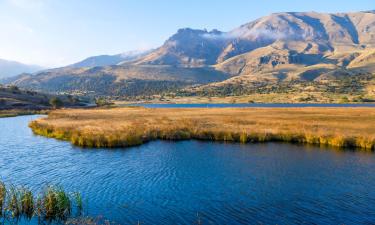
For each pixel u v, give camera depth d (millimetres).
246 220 21688
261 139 53312
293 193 26938
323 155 42062
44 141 53469
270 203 24719
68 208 22609
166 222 21297
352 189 27984
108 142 48406
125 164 37062
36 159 39656
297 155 42125
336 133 53719
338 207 23938
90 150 45562
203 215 22438
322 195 26500
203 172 33625
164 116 92250
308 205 24297
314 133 54156
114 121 77000
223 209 23516
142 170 34375
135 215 22359
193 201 25109
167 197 26016
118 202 24875
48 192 23094
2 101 148125
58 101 169000
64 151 44594
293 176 32062
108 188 28266
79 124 70312
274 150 45531
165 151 45000
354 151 44625
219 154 42906
